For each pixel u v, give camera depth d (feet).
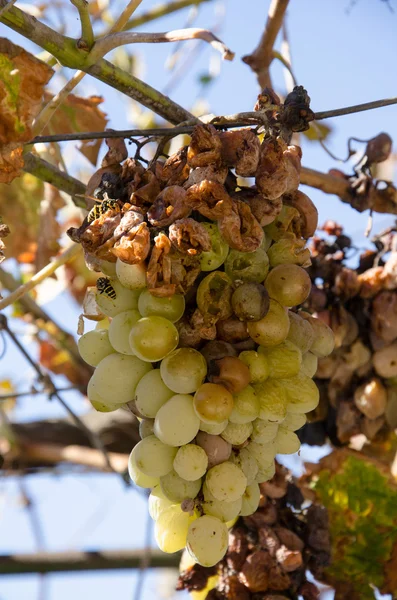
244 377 1.96
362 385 2.51
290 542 2.30
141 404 2.00
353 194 2.56
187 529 2.06
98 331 2.10
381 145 2.53
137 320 2.01
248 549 2.29
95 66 2.18
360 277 2.49
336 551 2.56
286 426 2.08
